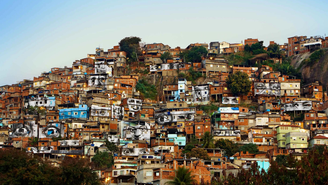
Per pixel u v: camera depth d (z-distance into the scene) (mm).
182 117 153000
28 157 95500
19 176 89688
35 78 192000
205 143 127000
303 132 127812
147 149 125062
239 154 122000
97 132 140125
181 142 138500
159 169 96688
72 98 169750
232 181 85312
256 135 136750
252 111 156000
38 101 167375
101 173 109875
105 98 159500
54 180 92562
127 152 123250
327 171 74688
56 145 132750
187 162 97625
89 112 156125
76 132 139625
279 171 79875
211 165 105375
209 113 160125
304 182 73312
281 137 133125
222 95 170500
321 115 148625
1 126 154125
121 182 105938
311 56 196000
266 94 172000
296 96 172000
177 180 88938
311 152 84250
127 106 163750
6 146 133875
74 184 95188
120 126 146625
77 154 127875
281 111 160375
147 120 152750
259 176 81250
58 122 144000
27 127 145500
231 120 149000
